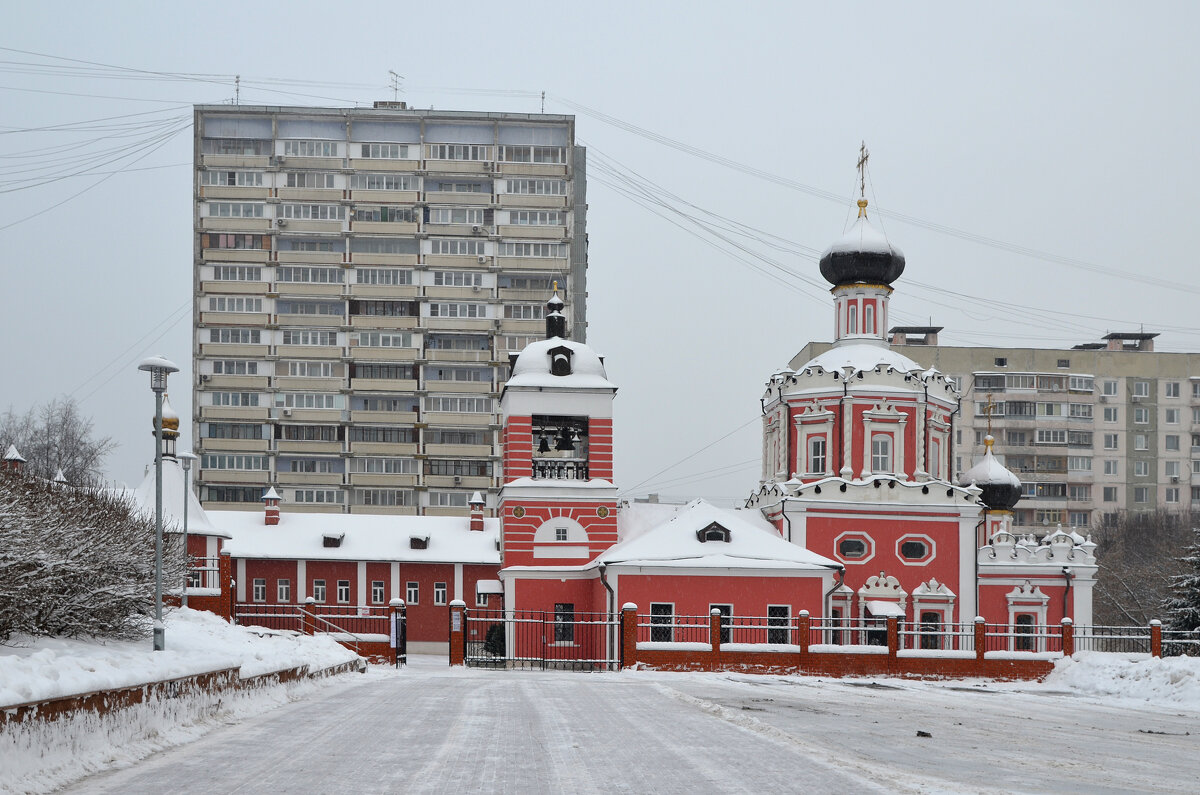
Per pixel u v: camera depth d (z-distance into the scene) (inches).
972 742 941.8
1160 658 1795.0
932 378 2544.3
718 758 722.8
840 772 671.1
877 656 1957.4
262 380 4495.6
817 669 1937.7
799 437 2500.0
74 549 1099.3
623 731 873.5
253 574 2999.5
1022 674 1971.0
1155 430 4992.6
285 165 4557.1
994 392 4918.8
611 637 2135.8
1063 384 4936.0
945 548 2389.3
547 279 4658.0
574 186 4852.4
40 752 625.6
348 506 4495.6
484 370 4611.2
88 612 1122.0
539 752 740.7
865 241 2583.7
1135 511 4928.6
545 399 2384.4
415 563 3034.0
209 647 1274.6
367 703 1098.7
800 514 2356.1
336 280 4564.5
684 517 2310.5
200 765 675.4
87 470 3627.0
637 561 2171.5
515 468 2369.6
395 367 4603.8
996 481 2768.2
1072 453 4928.6
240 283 4512.8
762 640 2182.6
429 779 626.2
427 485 4517.7
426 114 4611.2
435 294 4594.0
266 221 4530.0
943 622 2219.5
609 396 2399.1
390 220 4598.9
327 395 4527.6
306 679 1284.4
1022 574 2513.5
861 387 2453.2
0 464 1150.3
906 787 621.6
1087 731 1118.4
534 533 2346.2
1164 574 3617.1
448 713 1000.2
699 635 2160.4
